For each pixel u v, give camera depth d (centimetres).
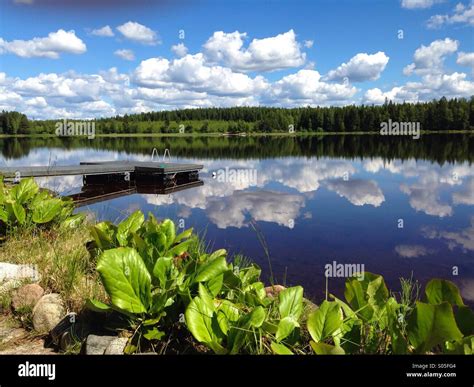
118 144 4919
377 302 263
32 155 2825
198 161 2470
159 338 256
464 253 670
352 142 5019
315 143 4816
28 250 452
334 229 824
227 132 7944
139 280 262
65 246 464
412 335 220
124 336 265
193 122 7988
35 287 339
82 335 278
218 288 276
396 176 1664
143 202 1159
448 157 2581
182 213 988
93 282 347
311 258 639
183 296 265
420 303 211
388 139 5559
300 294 267
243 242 729
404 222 884
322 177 1670
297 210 1023
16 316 326
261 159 2619
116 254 259
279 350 220
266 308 287
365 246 707
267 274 565
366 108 7000
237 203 1131
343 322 248
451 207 1047
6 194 574
